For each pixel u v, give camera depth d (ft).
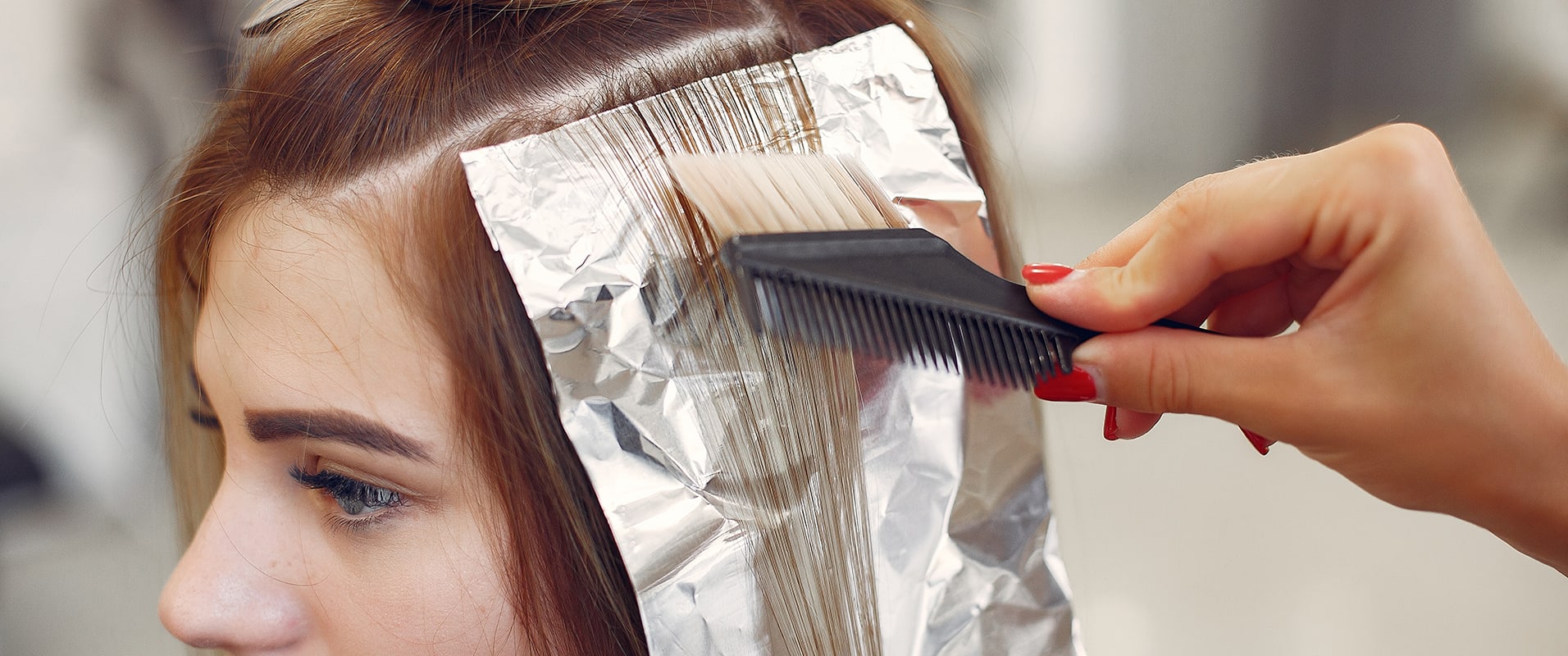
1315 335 1.52
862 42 2.05
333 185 1.86
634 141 1.77
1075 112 9.98
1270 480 6.40
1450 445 1.51
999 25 9.05
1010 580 2.00
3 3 4.41
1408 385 1.48
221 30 4.14
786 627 1.76
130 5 4.48
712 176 1.51
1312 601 5.33
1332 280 1.73
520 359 1.79
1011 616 1.99
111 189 4.75
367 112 1.90
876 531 1.88
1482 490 1.55
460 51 1.95
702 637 1.67
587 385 1.63
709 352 1.71
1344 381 1.51
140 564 4.96
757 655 1.72
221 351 1.93
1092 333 1.59
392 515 1.89
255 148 1.99
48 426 4.78
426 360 1.80
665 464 1.65
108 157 4.70
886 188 1.97
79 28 4.53
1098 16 9.56
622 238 1.68
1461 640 4.96
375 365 1.80
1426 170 1.42
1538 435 1.48
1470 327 1.43
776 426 1.77
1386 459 1.57
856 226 1.54
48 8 4.47
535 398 1.81
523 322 1.79
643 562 1.61
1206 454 6.68
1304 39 9.60
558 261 1.63
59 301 4.71
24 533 4.91
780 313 1.30
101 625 4.77
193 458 2.85
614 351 1.64
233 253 1.92
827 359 1.82
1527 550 1.65
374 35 2.00
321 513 1.95
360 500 1.92
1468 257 1.42
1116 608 5.37
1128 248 1.73
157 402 4.57
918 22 2.39
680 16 2.06
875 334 1.39
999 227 2.52
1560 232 8.16
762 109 1.91
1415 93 9.41
